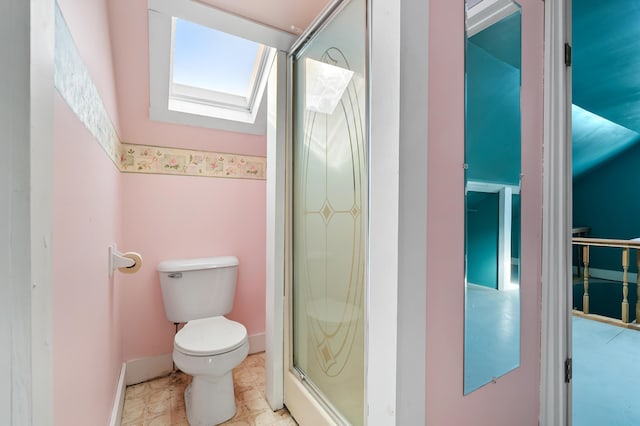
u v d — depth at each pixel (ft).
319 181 4.36
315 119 4.46
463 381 3.11
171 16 4.28
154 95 5.27
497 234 3.48
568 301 4.12
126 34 4.39
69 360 2.31
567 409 4.12
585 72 7.93
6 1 1.29
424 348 2.67
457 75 3.00
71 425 2.36
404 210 2.50
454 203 2.99
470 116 3.14
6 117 1.29
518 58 3.73
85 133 2.81
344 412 3.73
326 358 4.14
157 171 6.11
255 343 7.16
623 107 9.80
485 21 3.29
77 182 2.53
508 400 3.67
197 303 5.91
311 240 4.58
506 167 3.58
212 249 6.67
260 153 7.13
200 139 6.40
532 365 4.04
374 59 2.73
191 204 6.45
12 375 1.30
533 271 4.02
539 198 4.11
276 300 5.02
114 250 4.32
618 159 14.76
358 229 3.53
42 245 1.45
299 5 4.13
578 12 5.88
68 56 2.26
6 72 1.29
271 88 5.21
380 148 2.66
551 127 4.06
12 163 1.30
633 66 7.63
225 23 4.41
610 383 5.75
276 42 4.86
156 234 6.12
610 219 15.11
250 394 5.48
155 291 6.11
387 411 2.56
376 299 2.69
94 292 3.18
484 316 3.34
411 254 2.56
